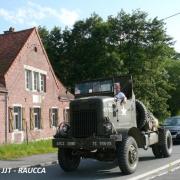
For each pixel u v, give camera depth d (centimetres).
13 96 3034
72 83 4847
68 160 1487
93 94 1583
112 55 4606
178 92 7069
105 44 4788
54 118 3675
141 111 1638
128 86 1563
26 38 3294
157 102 5072
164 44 4947
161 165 1584
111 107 1441
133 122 1558
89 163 1741
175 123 2811
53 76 3647
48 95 3541
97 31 4794
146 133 1644
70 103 1452
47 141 2947
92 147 1369
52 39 5191
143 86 4862
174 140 2675
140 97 4872
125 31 4894
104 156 1455
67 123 1480
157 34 4862
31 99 3275
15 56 3122
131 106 1555
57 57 5097
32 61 3325
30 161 1873
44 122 3453
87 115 1413
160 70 5184
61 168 1529
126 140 1376
